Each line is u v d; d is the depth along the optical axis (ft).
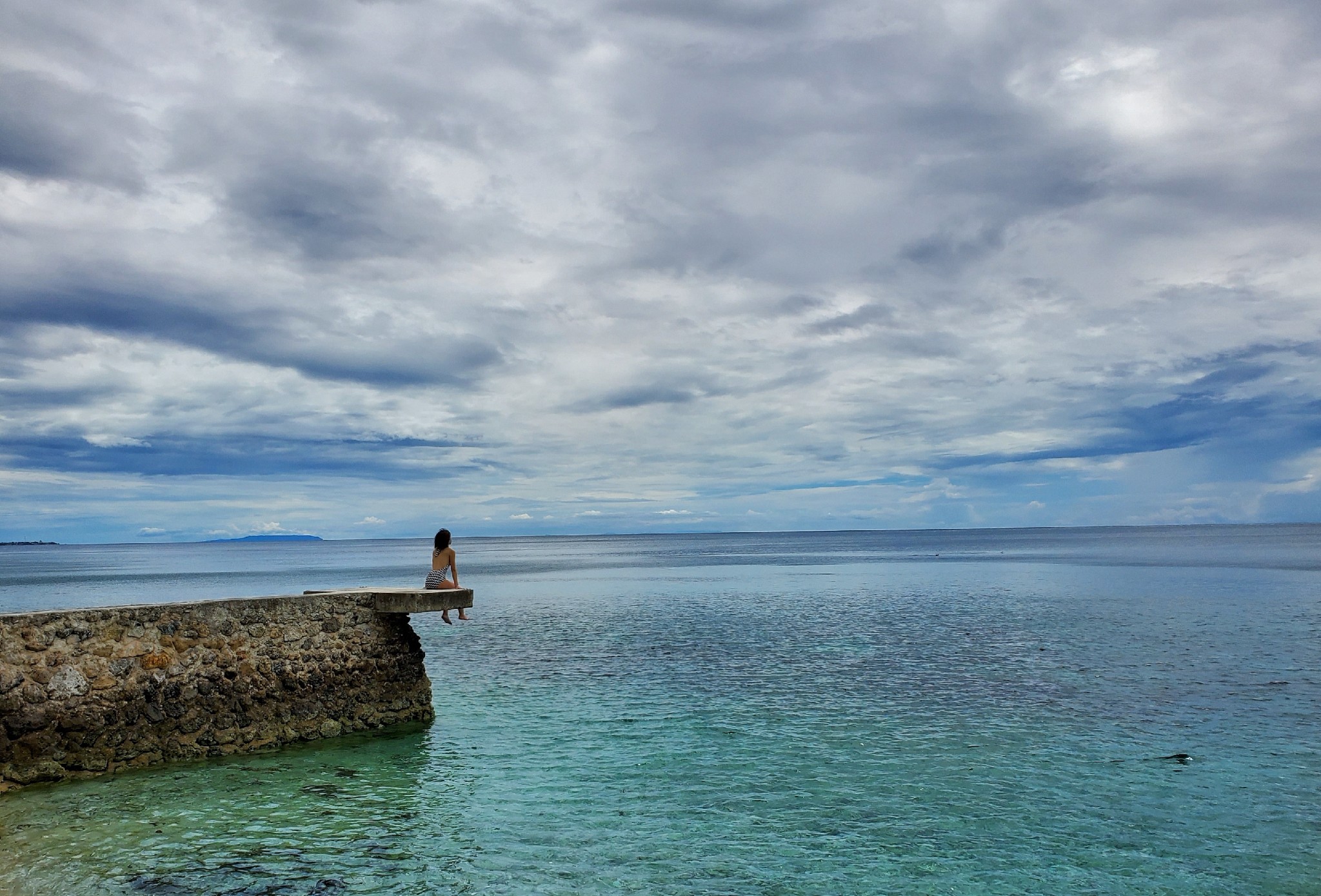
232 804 38.93
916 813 38.83
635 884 31.48
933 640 93.56
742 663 79.46
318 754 47.44
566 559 408.67
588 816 38.65
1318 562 248.11
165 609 43.86
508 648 91.09
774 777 44.32
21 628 39.22
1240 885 31.35
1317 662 75.97
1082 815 38.50
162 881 30.99
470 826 37.22
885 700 62.44
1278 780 43.09
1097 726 53.98
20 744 39.01
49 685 39.73
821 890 31.12
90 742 40.91
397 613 54.54
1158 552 347.77
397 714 54.13
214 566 358.23
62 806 37.73
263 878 31.42
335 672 50.93
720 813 39.04
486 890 30.83
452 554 55.98
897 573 226.99
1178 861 33.45
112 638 41.91
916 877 32.12
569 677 72.95
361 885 31.07
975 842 35.40
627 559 397.80
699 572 254.27
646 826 37.37
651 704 61.67
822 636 98.43
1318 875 32.14
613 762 46.85
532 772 44.98
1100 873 32.45
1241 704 59.82
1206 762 46.24
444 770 45.19
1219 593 147.95
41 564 392.06
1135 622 107.65
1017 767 45.62
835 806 39.93
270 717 47.65
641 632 104.22
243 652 46.73
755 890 31.09
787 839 35.88
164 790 40.37
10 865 31.91
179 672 44.11
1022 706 59.77
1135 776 43.83
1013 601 140.26
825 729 54.03
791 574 234.58
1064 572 218.59
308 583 218.38
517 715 57.93
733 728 54.34
